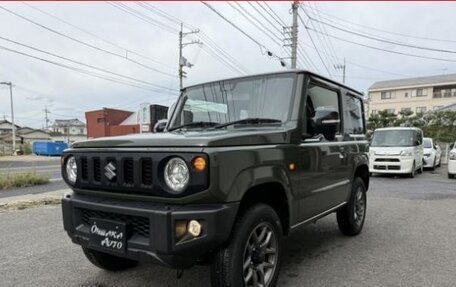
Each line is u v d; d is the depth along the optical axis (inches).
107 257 154.7
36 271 163.5
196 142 107.3
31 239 213.2
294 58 788.6
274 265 134.3
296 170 145.0
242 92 164.7
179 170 106.8
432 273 160.2
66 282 151.5
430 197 367.2
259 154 123.3
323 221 259.6
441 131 1147.9
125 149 116.8
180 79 1279.5
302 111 152.1
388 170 560.1
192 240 106.0
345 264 172.2
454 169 537.3
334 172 182.9
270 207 132.8
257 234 128.0
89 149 127.6
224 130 145.3
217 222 106.4
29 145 1935.3
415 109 2150.6
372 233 228.2
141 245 111.6
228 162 109.9
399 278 154.9
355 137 218.5
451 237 217.9
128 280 153.2
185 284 148.8
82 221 130.5
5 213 284.2
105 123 2177.7
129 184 115.4
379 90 2244.1
